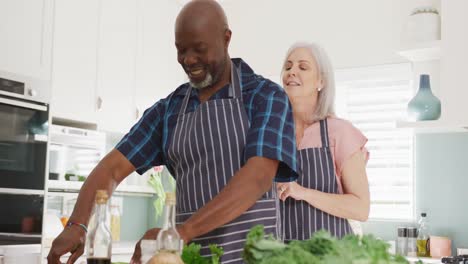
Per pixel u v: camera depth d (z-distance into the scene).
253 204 1.47
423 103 3.53
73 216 1.49
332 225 2.01
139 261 1.16
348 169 2.07
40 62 3.28
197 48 1.44
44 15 3.33
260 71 4.53
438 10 3.85
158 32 4.37
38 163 3.19
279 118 1.45
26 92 3.14
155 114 1.72
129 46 4.07
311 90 2.14
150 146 1.70
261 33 4.56
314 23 4.34
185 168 1.62
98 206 1.09
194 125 1.59
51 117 3.33
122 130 4.00
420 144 3.92
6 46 3.08
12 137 3.05
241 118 1.55
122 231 4.51
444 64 3.45
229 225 1.47
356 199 2.03
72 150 3.68
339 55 4.22
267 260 0.78
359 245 0.81
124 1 4.03
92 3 3.76
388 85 4.11
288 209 2.03
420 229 3.79
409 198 4.04
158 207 4.39
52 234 3.50
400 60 4.00
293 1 4.45
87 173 3.76
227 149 1.55
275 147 1.40
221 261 1.44
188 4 1.48
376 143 4.16
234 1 4.70
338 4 4.26
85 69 3.69
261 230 0.85
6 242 2.96
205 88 1.62
